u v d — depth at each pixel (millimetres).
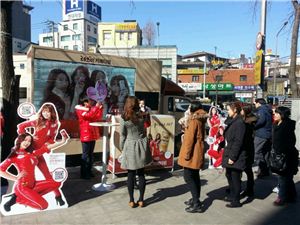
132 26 74625
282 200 6281
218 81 55094
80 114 7754
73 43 88188
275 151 6281
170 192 6957
